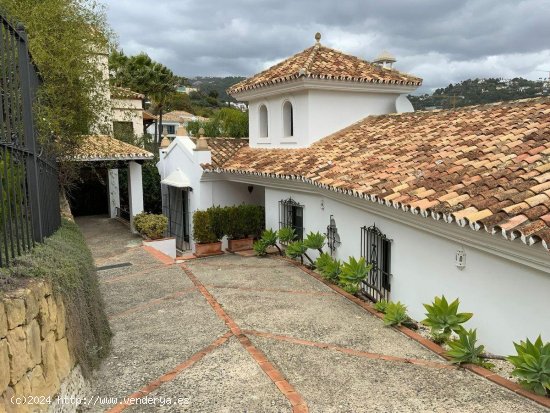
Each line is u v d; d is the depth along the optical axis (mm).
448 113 12656
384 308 8688
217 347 7227
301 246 12758
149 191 25078
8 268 4453
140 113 29219
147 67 38625
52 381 4434
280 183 13969
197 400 5590
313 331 7898
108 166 19562
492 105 11586
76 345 5395
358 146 12922
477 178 7594
